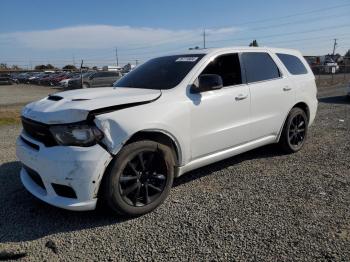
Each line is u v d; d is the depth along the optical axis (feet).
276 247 9.80
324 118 31.30
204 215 11.88
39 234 10.78
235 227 11.00
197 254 9.57
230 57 15.92
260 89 16.55
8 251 9.69
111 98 11.69
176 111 12.82
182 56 15.80
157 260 9.34
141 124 11.67
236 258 9.34
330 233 10.48
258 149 20.24
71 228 11.14
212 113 14.19
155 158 12.30
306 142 21.91
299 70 19.89
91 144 10.84
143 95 12.32
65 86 114.93
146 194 12.02
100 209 12.51
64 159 10.66
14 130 29.35
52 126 11.03
